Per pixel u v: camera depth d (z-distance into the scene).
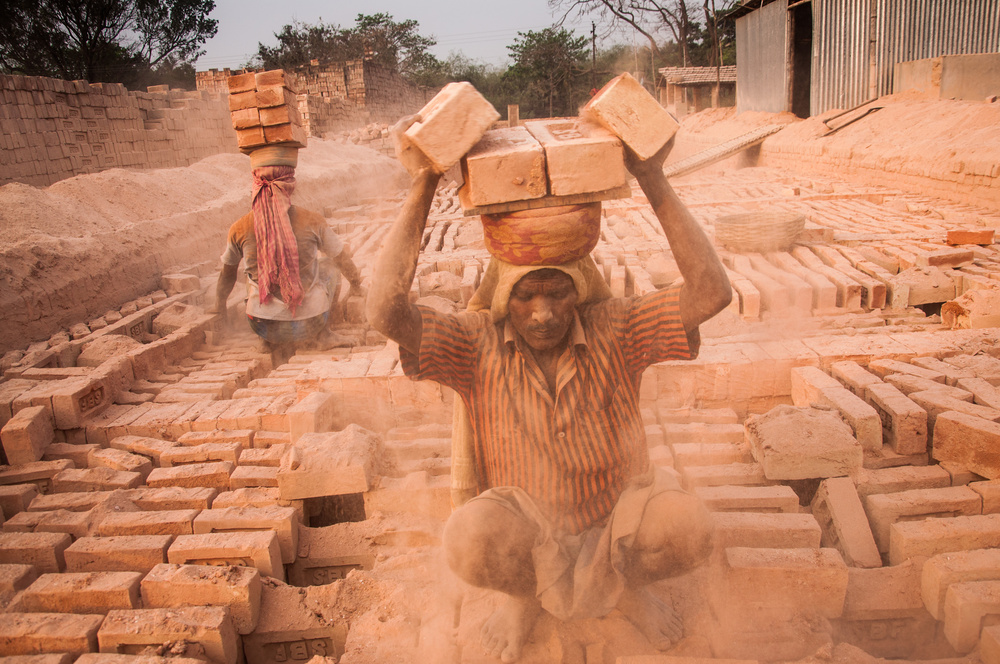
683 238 1.90
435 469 3.34
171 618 2.39
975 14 16.95
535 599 2.16
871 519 2.88
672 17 32.84
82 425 3.87
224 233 9.21
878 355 3.91
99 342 4.98
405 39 48.06
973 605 2.26
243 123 4.98
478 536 1.97
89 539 2.82
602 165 1.76
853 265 6.23
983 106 11.26
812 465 2.99
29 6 23.06
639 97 1.78
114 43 25.88
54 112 12.33
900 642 2.54
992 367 3.65
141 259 7.05
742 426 3.51
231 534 2.80
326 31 42.38
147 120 15.00
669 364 3.85
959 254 5.96
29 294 5.49
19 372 4.34
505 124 2.27
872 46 17.08
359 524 3.04
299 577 3.00
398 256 1.91
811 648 2.29
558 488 2.06
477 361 2.11
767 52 21.00
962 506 2.82
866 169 12.32
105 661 2.25
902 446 3.16
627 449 2.13
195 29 28.22
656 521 2.01
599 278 2.21
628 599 2.23
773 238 6.43
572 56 38.34
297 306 5.25
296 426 3.53
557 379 2.06
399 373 3.89
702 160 16.03
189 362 5.21
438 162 1.73
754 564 2.43
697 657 2.16
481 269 6.84
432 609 2.48
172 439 3.85
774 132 17.34
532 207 1.80
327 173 13.36
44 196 7.13
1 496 3.26
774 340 4.21
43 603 2.53
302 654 2.57
